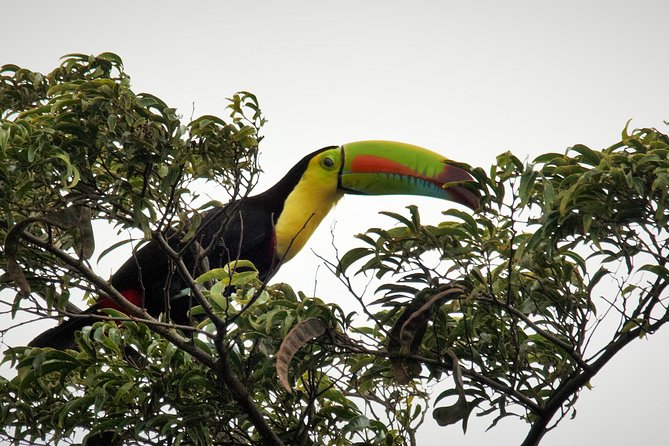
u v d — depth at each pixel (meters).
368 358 12.23
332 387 12.11
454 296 11.29
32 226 13.71
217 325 10.73
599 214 10.80
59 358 11.12
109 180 12.11
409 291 11.55
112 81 11.42
